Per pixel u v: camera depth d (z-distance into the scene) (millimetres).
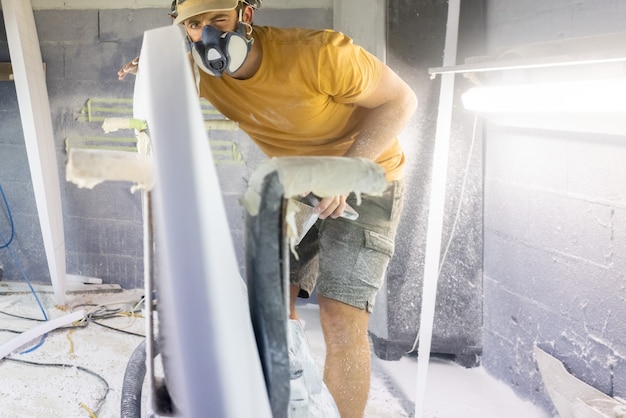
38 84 2971
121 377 2357
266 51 1472
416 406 2004
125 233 3537
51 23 3373
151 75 500
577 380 1806
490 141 2391
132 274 3578
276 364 554
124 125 761
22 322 2980
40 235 3658
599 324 1742
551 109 1452
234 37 1387
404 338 2584
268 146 1787
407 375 2469
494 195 2373
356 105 1663
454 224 2479
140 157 531
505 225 2283
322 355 2570
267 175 524
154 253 568
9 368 2414
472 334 2531
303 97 1517
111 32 3334
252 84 1520
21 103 2805
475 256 2500
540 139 2012
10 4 2697
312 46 1448
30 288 3525
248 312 602
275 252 532
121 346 2699
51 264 3107
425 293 1973
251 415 527
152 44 513
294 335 1010
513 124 1907
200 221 473
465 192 2471
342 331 1564
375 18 2482
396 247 2543
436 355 2680
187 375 512
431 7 2418
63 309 3176
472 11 2396
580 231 1812
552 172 1946
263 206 524
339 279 1600
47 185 2992
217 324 490
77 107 3428
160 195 478
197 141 481
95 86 3395
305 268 1769
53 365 2453
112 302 3289
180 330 495
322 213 1301
